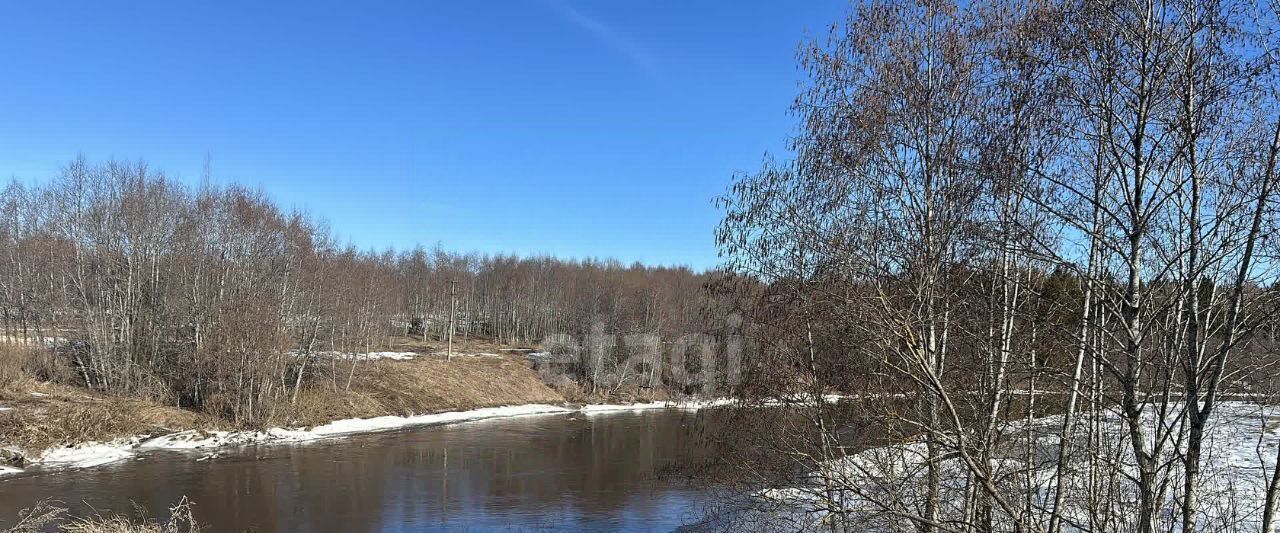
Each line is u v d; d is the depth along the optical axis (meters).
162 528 16.20
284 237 37.09
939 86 10.69
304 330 36.97
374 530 17.88
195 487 21.55
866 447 9.98
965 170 9.15
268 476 23.42
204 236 35.94
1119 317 7.66
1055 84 8.45
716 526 15.75
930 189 10.23
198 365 32.38
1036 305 8.95
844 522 10.79
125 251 35.75
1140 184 7.77
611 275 78.94
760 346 12.23
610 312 61.28
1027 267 9.16
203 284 34.88
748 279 12.67
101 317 34.28
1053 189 8.67
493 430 36.19
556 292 74.19
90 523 14.66
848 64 11.71
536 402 47.22
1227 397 7.55
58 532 16.16
